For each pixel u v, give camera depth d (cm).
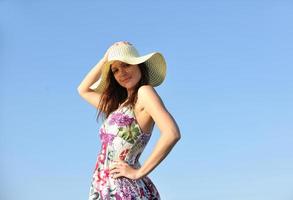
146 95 395
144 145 409
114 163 394
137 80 414
